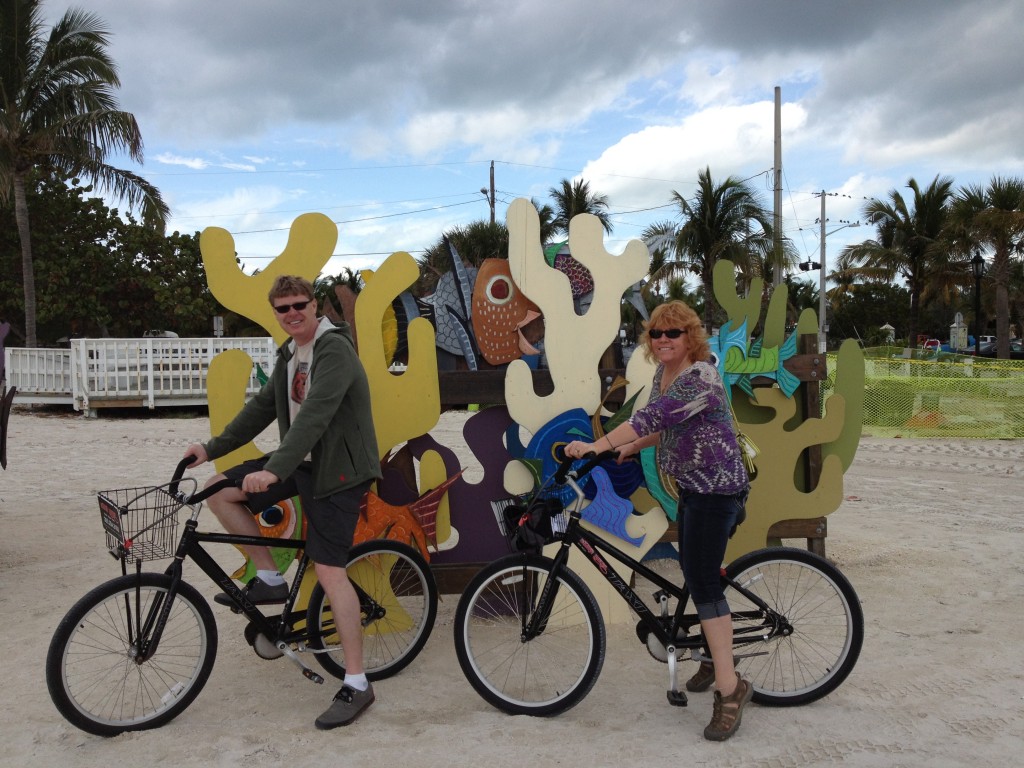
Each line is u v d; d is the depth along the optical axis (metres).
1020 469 9.84
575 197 27.16
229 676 3.55
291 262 4.09
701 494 2.94
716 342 4.79
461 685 3.45
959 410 13.73
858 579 5.04
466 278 4.41
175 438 12.61
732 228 20.36
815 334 4.81
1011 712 3.14
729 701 2.94
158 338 16.83
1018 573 5.15
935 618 4.29
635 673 3.57
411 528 4.11
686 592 3.19
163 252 27.84
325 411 3.01
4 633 4.04
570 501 4.12
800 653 3.33
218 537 3.18
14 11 17.66
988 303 38.34
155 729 3.02
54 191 25.48
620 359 4.50
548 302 4.22
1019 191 23.25
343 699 3.07
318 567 3.15
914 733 2.96
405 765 2.74
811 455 4.88
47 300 25.47
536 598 3.27
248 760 2.77
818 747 2.86
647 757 2.79
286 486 3.26
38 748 2.86
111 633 3.07
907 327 54.81
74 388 16.42
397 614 3.85
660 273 21.50
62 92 18.34
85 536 6.09
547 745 2.88
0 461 5.21
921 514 7.11
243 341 17.64
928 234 29.09
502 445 4.32
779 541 4.96
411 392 4.16
